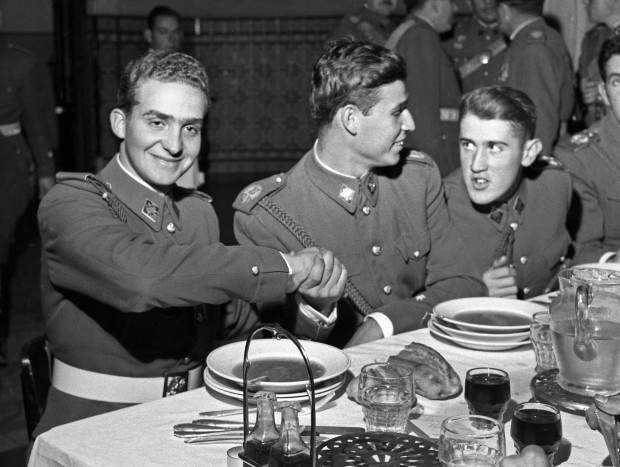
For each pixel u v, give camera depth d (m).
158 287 1.72
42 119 4.42
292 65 7.78
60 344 1.91
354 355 1.84
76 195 1.85
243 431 1.44
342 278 1.93
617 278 1.72
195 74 1.88
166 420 1.51
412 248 2.41
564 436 1.45
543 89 3.55
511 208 2.57
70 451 1.40
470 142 2.43
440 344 1.93
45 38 6.72
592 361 1.53
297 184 2.33
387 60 2.19
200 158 5.82
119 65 7.05
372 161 2.28
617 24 3.89
